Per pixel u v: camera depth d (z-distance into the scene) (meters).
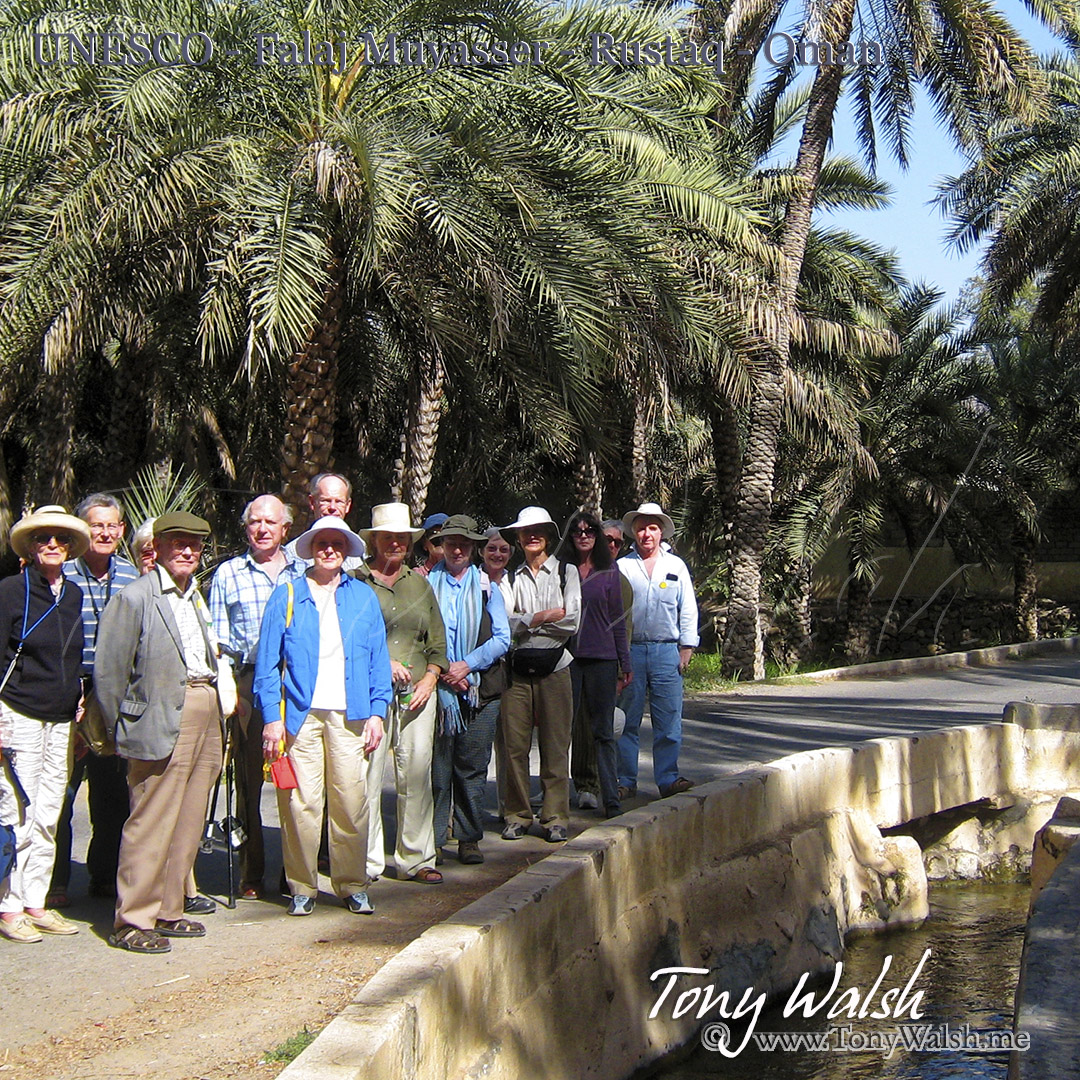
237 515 19.47
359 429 19.34
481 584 7.36
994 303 23.14
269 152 10.02
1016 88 17.64
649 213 11.18
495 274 10.20
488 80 10.49
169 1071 4.13
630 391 13.35
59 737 5.65
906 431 23.92
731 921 7.68
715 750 11.31
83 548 5.71
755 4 16.80
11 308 9.45
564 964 5.91
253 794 6.36
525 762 7.70
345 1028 3.89
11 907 5.54
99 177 9.34
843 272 21.11
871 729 12.97
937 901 10.31
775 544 25.19
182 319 12.55
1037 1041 5.09
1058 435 25.70
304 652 5.88
